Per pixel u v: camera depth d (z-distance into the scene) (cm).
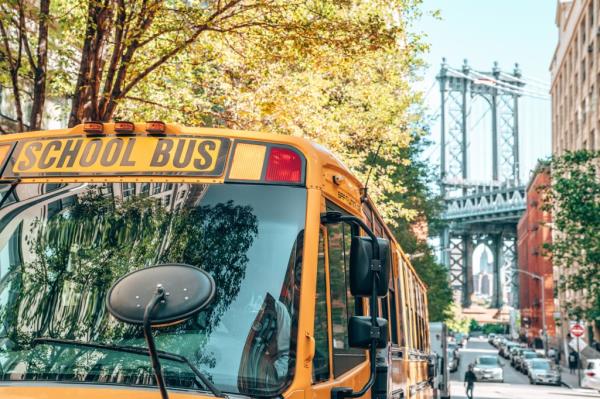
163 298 392
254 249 474
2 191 509
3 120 2344
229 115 1791
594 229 3906
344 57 1533
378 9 1661
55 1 1770
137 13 1449
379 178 2520
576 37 7606
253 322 454
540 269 10919
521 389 4931
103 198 497
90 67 1448
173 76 1697
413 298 1151
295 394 443
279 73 1838
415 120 3144
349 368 552
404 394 909
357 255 485
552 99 9469
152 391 430
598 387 4766
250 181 491
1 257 488
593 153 3959
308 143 505
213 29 1486
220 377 440
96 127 516
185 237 480
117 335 454
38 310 468
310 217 482
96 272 476
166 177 498
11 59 1508
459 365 7750
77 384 438
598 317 4028
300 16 1509
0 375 447
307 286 467
